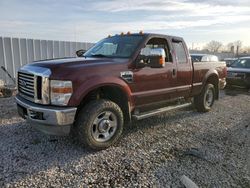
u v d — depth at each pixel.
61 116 3.36
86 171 3.22
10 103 6.69
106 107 3.78
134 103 4.29
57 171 3.19
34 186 2.84
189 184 2.98
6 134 4.37
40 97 3.51
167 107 5.13
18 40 9.48
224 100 8.47
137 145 4.13
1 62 9.11
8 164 3.30
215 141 4.46
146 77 4.39
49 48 10.42
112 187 2.90
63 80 3.39
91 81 3.58
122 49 4.52
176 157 3.74
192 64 5.59
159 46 4.87
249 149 4.15
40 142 4.07
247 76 10.09
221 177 3.23
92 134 3.71
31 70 3.70
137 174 3.20
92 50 5.11
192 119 5.84
